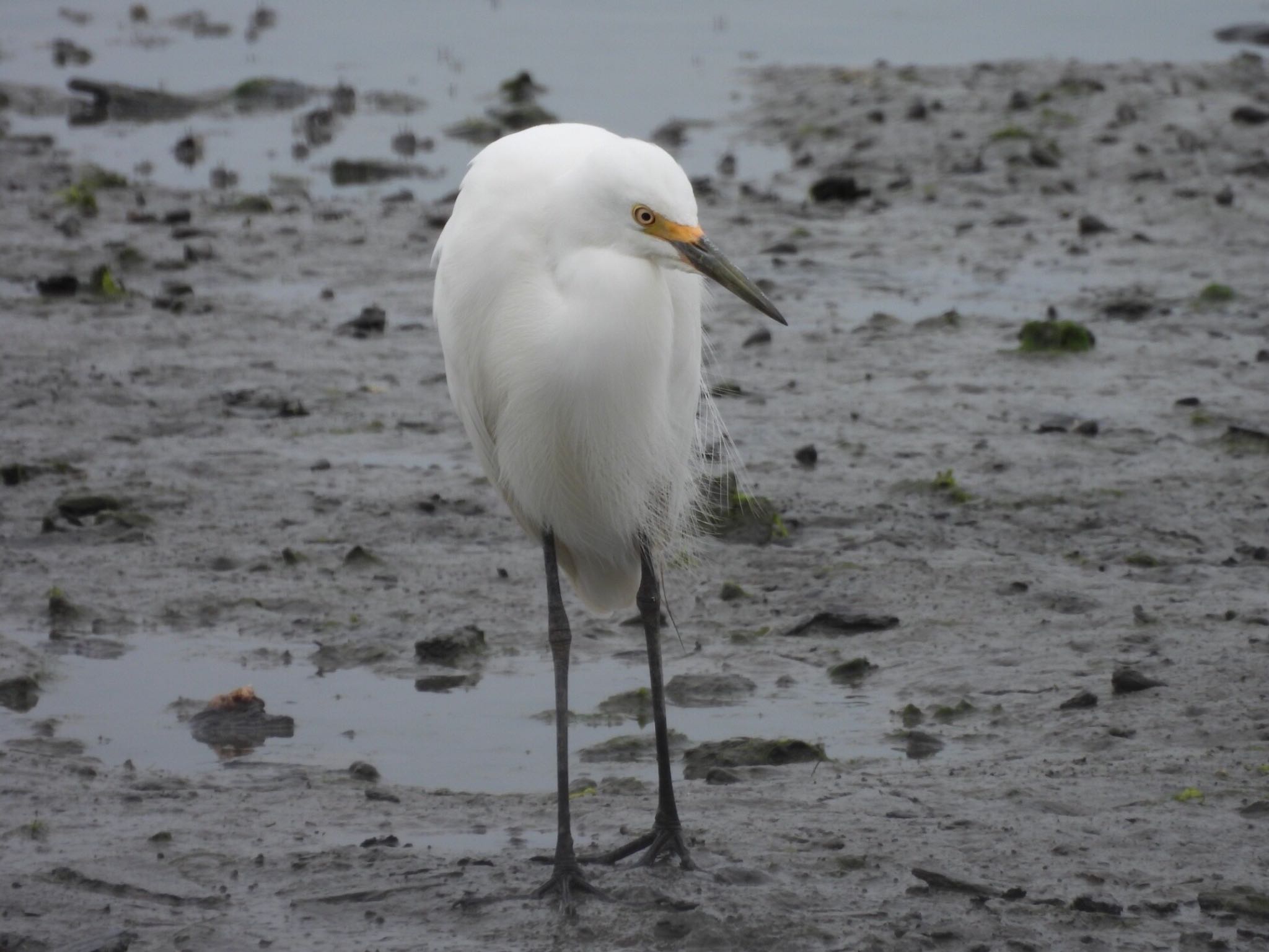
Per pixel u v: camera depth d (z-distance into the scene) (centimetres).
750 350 1809
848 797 892
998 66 3312
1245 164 2572
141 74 3409
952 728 988
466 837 862
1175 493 1377
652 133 2917
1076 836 831
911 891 778
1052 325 1775
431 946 739
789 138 2884
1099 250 2181
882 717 1009
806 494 1391
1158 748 935
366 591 1217
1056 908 758
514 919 762
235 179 2666
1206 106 2919
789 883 791
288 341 1858
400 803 903
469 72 3431
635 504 872
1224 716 968
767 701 1039
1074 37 3647
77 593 1200
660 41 3703
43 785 913
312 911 772
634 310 812
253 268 2162
